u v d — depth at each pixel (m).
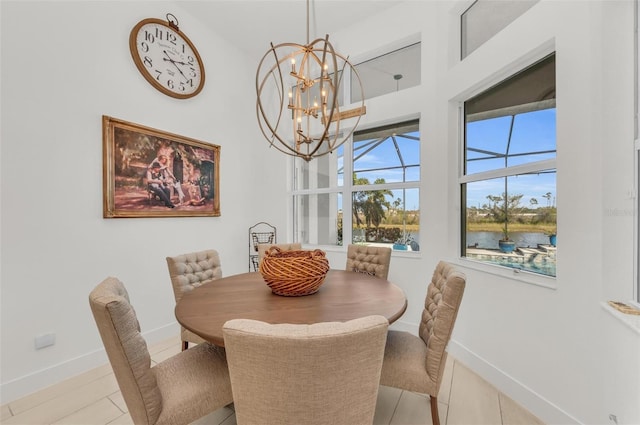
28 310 1.91
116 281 1.32
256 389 0.78
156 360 2.34
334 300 1.54
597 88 1.43
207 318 1.29
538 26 1.76
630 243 1.36
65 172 2.09
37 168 1.95
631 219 1.36
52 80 2.03
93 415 1.68
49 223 2.01
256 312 1.36
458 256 2.59
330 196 3.63
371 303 1.48
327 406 0.79
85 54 2.20
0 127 1.80
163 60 2.75
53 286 2.03
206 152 3.19
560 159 1.62
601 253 1.41
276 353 0.73
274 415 0.79
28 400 1.81
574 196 1.54
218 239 3.35
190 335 1.94
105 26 2.32
